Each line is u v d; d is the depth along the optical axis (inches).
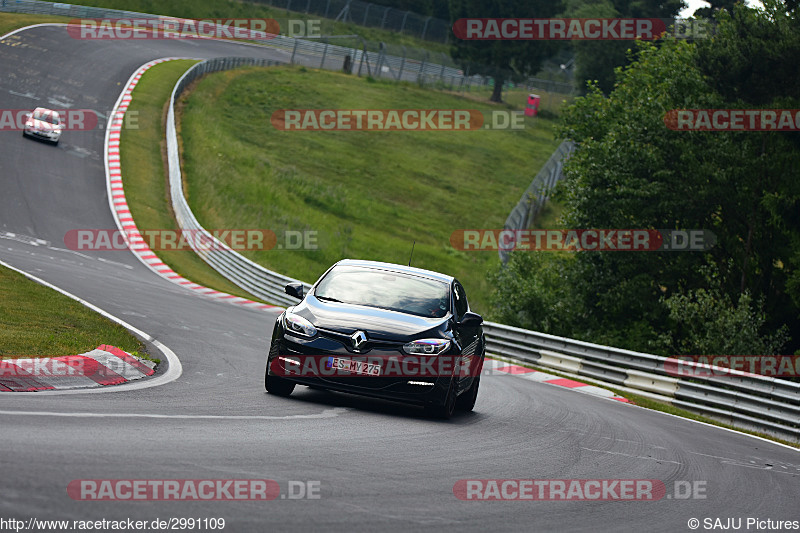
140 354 688.4
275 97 4050.2
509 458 485.1
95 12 4372.5
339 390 568.7
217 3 5413.4
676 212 1758.1
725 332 1475.1
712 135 1763.0
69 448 352.8
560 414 753.0
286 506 313.3
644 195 1736.0
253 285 1829.5
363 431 499.8
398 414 594.6
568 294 1870.1
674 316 1514.5
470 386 665.0
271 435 447.2
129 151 2687.0
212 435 424.5
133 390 547.5
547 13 5329.7
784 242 1724.9
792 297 1588.3
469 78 5206.7
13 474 301.4
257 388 627.5
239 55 4606.3
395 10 6190.9
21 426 383.9
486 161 3927.2
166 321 1003.9
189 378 637.3
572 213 1879.9
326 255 2455.7
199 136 3093.0
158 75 3617.1
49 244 1769.2
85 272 1435.8
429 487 379.9
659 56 2036.2
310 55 5118.1
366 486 362.9
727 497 467.2
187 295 1467.8
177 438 404.8
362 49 5221.5
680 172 1782.7
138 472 331.3
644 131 1829.5
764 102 1695.4
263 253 2321.6
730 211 1765.5
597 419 754.8
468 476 418.0
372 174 3430.1
